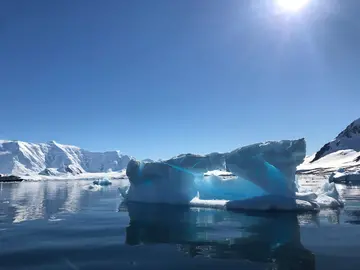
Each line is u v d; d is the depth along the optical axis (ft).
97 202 74.18
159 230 37.68
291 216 45.91
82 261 25.25
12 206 65.92
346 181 160.25
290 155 52.49
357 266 23.17
